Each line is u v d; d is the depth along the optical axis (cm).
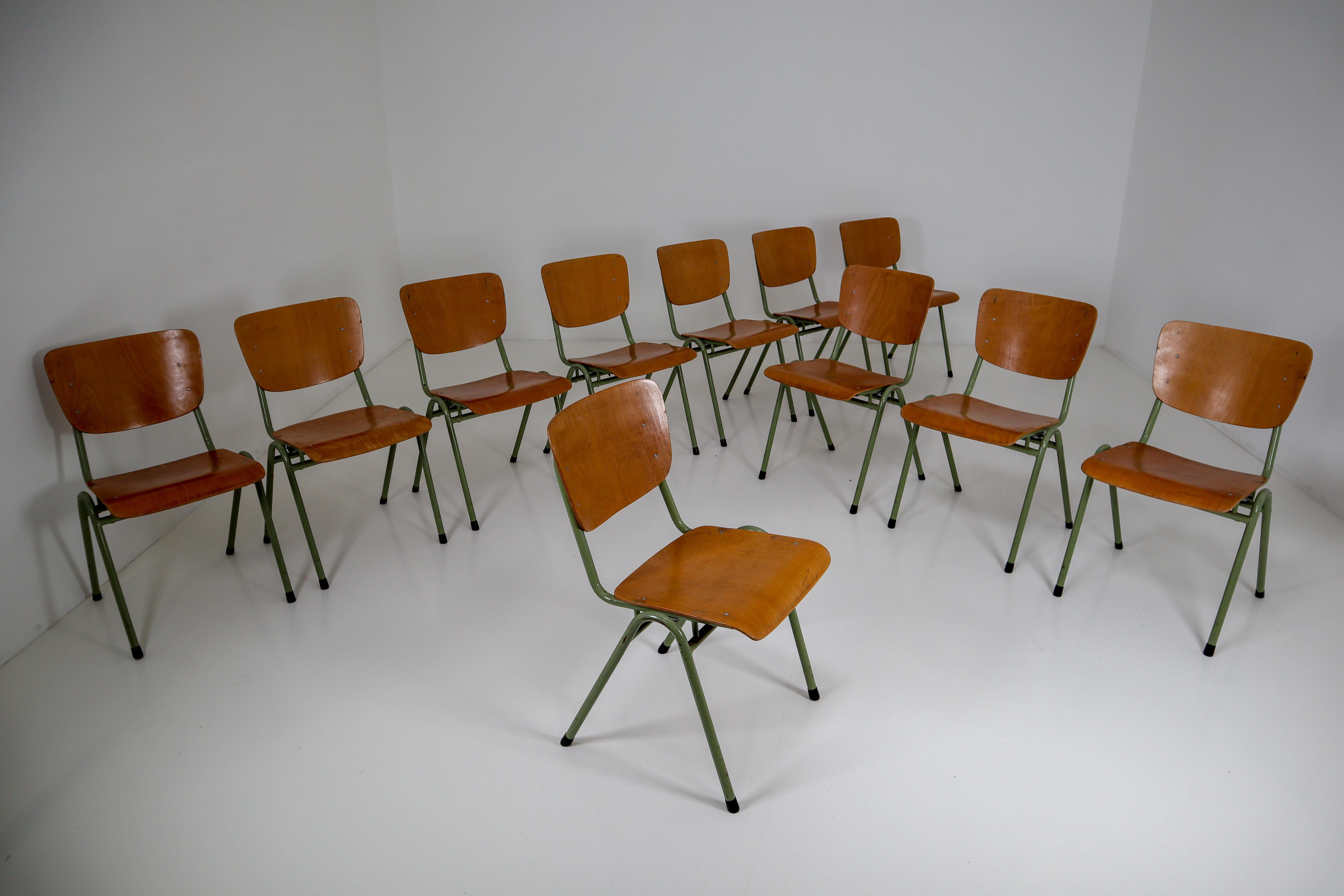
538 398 342
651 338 593
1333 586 279
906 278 346
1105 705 225
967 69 519
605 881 176
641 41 529
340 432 303
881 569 294
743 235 566
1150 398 469
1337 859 179
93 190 285
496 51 535
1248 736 213
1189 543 309
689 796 198
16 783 203
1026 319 319
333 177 478
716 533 228
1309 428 347
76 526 279
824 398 471
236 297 379
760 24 521
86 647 257
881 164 543
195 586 290
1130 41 504
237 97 378
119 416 273
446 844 186
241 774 206
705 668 243
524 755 211
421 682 239
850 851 182
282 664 248
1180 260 464
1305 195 352
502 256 580
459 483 373
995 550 306
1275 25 374
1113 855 180
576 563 303
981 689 232
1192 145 450
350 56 497
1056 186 537
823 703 227
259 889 175
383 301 555
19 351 255
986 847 182
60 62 269
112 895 175
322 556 311
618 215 566
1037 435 314
